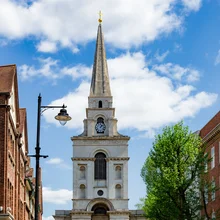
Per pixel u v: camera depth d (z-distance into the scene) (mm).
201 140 65938
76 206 105312
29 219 75500
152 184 69750
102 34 118375
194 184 63281
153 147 61438
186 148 59750
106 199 105188
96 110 110312
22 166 60938
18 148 54438
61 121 32438
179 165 59312
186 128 61312
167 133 61219
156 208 59906
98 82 113188
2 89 45594
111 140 108438
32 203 80312
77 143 108250
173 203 58344
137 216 106000
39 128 31859
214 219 56906
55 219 106812
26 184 66938
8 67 48062
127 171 107188
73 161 107562
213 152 67812
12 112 49219
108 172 107062
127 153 107875
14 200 50969
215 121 69062
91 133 108875
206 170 65688
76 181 106750
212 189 59188
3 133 43438
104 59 115875
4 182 42875
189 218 58062
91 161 107562
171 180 57844
